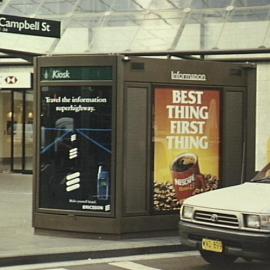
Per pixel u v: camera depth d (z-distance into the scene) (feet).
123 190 34.42
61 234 35.37
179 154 36.17
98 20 68.80
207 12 64.08
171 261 30.99
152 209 35.37
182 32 63.52
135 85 34.78
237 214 26.13
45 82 35.78
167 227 35.76
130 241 34.14
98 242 33.81
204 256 29.17
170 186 35.83
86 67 34.73
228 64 37.58
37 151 36.04
